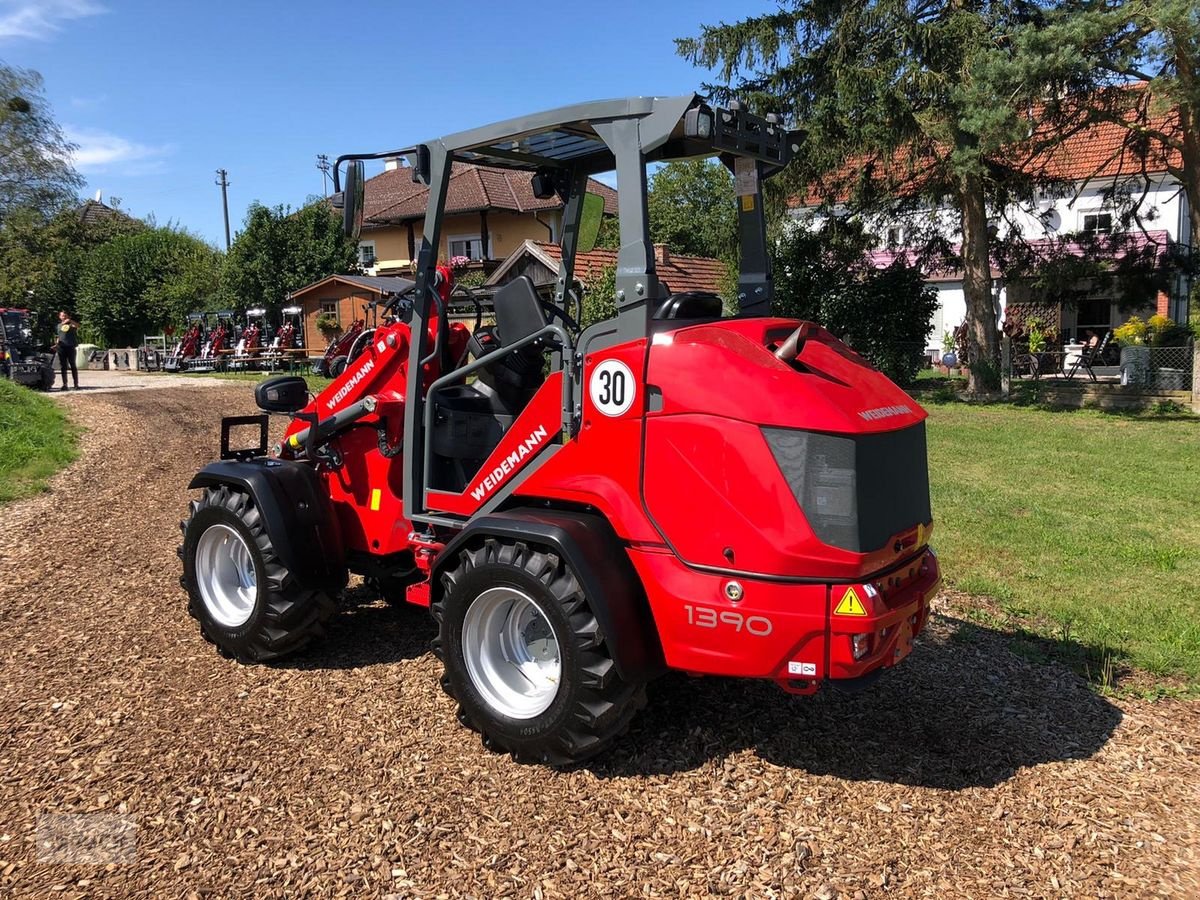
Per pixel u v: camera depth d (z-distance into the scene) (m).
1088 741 3.72
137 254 39.34
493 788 3.30
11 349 19.11
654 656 3.28
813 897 2.70
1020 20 15.55
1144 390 15.91
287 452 4.82
